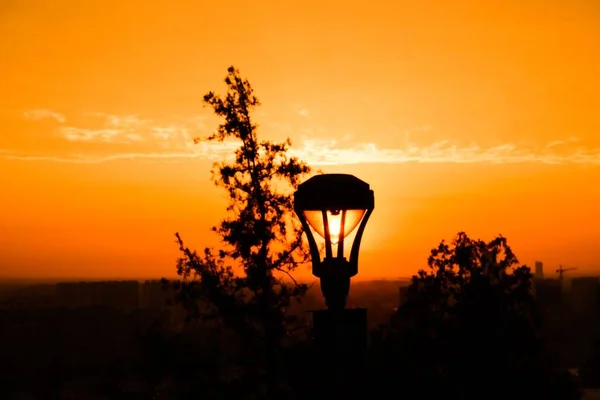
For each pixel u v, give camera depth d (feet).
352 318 23.59
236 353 47.57
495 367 37.17
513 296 38.96
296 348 32.58
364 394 31.17
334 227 23.67
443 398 35.17
